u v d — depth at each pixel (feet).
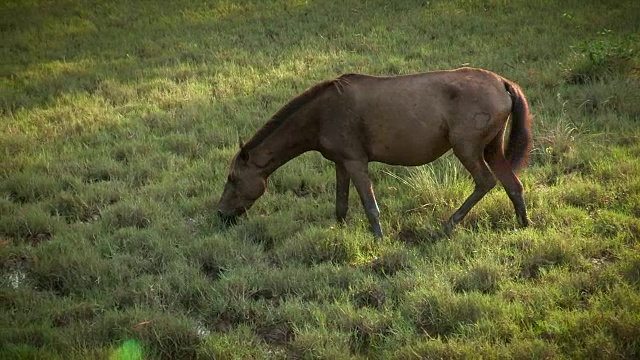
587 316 31.17
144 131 60.70
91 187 49.98
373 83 40.22
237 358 31.32
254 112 62.34
